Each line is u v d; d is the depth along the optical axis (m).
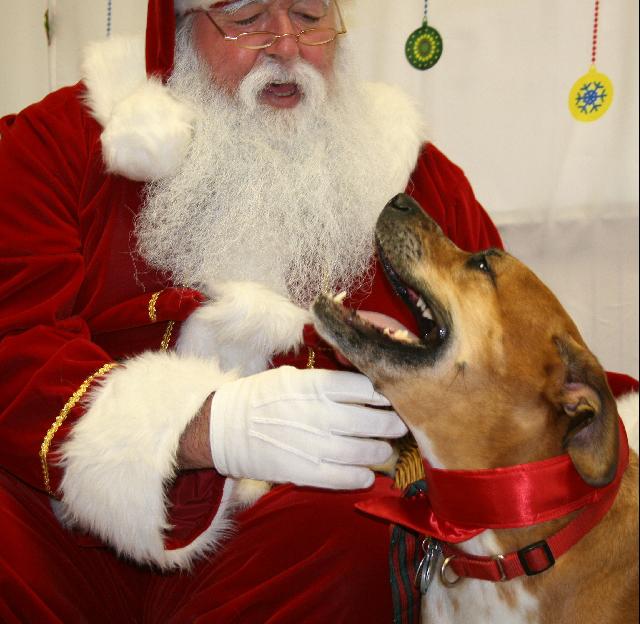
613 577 1.73
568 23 3.07
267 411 1.81
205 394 1.88
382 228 1.94
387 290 2.32
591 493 1.69
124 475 1.82
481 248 2.52
